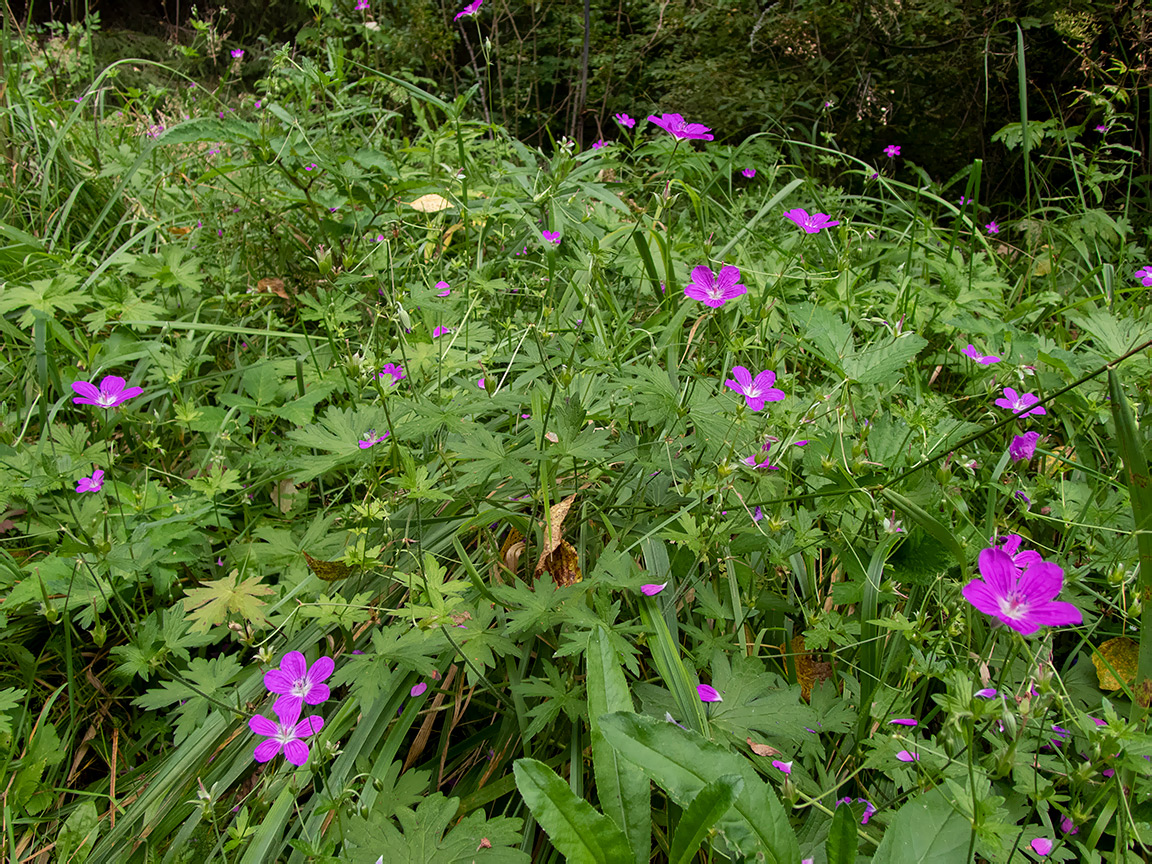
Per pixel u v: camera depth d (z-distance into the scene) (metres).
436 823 0.35
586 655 0.37
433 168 0.83
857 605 0.48
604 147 0.93
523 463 0.46
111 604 0.49
